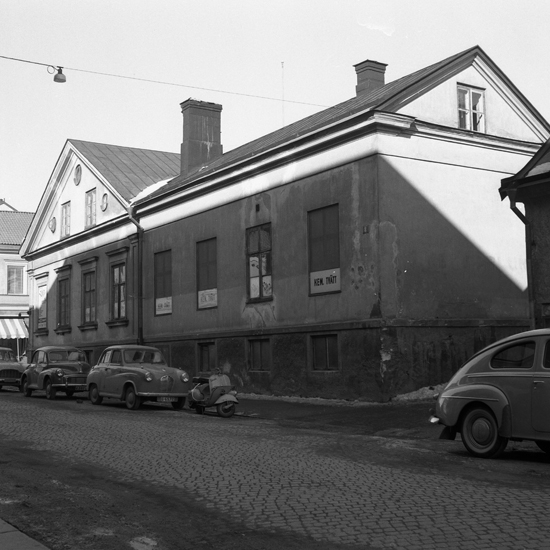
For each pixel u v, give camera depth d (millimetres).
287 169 21938
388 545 6086
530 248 16047
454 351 19656
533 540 6137
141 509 7469
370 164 19188
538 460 10469
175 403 20016
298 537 6379
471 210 20797
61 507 7488
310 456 10797
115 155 35219
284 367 21562
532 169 15945
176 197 27219
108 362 21156
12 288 51312
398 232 19172
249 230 23641
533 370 10164
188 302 26688
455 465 9969
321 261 20625
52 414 17609
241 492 8180
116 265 32000
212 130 33438
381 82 26484
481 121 21500
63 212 37469
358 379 19016
